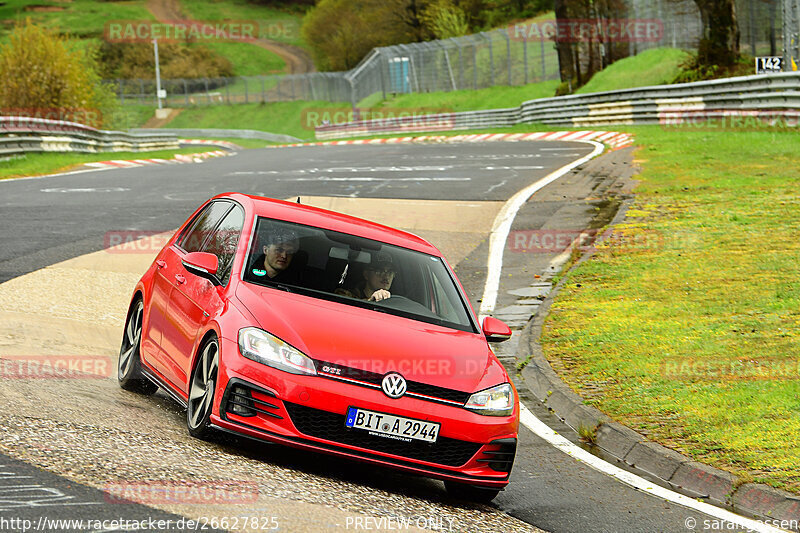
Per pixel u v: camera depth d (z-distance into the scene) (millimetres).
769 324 28953
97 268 35125
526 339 30109
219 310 16828
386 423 15727
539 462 20406
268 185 62906
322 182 64500
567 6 150500
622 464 20656
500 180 63375
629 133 94250
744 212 45219
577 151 81750
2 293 29719
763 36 109938
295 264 18266
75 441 14906
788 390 23234
